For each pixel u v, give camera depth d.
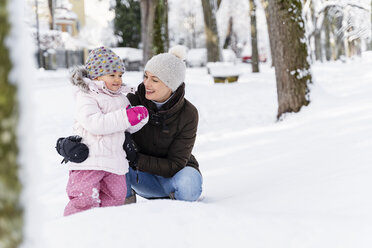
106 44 31.81
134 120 2.56
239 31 45.75
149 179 3.12
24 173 0.67
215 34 21.61
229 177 3.67
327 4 9.02
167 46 13.04
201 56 35.22
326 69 18.22
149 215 1.55
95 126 2.52
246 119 7.82
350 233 1.48
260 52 42.91
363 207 1.95
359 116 5.30
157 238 1.39
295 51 6.84
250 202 2.49
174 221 1.50
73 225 1.47
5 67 0.64
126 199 3.04
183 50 2.87
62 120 8.39
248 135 5.93
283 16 6.89
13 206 0.67
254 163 4.10
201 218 1.54
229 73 15.71
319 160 3.50
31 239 0.71
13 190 0.67
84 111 2.56
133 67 31.52
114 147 2.61
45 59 24.38
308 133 5.09
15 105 0.65
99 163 2.54
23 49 0.66
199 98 11.38
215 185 3.48
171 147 2.96
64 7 24.52
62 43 22.72
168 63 2.76
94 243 1.34
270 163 3.92
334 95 7.48
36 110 0.69
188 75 20.08
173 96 2.85
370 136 4.00
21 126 0.66
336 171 2.86
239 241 1.41
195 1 46.31
